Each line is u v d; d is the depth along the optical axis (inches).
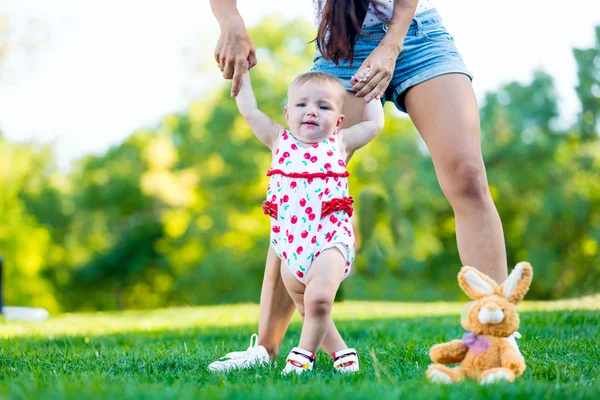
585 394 78.2
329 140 115.4
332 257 107.2
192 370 109.9
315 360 114.7
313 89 115.6
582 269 948.6
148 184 938.1
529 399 73.8
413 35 120.2
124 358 127.2
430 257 1006.4
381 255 837.2
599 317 192.5
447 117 115.3
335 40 120.6
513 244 994.7
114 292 1118.4
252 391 78.4
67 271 1077.1
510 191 945.5
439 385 81.1
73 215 1066.7
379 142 900.6
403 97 122.9
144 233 1075.3
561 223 937.5
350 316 286.0
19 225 970.7
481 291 91.4
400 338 169.8
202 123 909.2
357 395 73.9
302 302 112.9
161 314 362.0
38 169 1043.3
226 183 888.3
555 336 154.6
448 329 195.6
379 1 122.3
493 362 88.3
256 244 890.1
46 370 110.4
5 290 956.6
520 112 958.4
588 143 957.8
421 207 906.1
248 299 901.8
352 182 871.1
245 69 122.5
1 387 80.4
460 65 119.6
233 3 123.5
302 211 110.0
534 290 971.9
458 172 113.1
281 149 115.3
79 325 276.7
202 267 893.8
